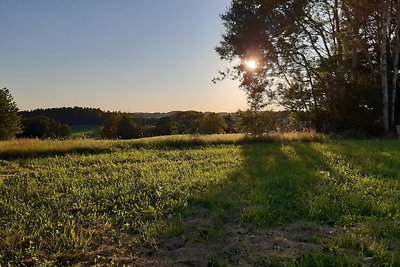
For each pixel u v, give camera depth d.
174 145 21.22
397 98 30.41
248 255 5.27
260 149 18.52
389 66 30.42
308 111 30.86
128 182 10.28
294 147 19.19
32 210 7.71
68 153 18.16
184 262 5.12
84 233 6.31
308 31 30.05
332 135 26.14
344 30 28.59
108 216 7.30
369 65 31.00
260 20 28.62
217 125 64.06
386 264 4.90
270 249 5.47
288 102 30.38
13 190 9.72
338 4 29.59
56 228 6.56
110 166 13.67
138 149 19.62
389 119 28.75
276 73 30.09
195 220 6.98
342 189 8.89
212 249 5.56
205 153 17.30
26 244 5.90
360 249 5.45
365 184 9.51
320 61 29.47
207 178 10.65
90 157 16.44
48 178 11.42
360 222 6.66
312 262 4.95
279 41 28.97
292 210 7.40
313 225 6.54
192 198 8.39
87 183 10.45
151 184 9.84
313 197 8.13
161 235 6.15
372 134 28.11
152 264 5.09
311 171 11.42
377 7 27.89
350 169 11.89
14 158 17.05
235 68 30.30
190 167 12.92
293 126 31.92
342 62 29.31
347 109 28.38
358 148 17.91
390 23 29.70
